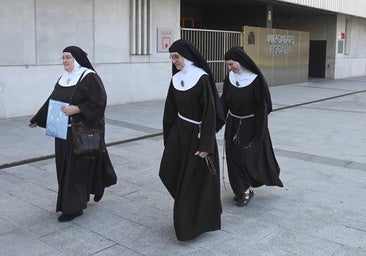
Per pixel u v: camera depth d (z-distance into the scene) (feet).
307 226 14.89
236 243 13.58
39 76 34.06
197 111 13.44
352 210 16.38
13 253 12.78
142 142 27.27
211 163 13.43
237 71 16.03
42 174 20.31
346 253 12.95
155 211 16.14
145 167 21.71
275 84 62.80
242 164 16.42
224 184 18.44
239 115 16.49
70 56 14.74
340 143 27.53
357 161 23.27
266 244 13.52
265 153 16.89
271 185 16.96
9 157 22.31
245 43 55.88
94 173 15.48
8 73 32.27
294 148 25.99
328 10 67.62
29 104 33.71
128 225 14.85
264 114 16.10
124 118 34.09
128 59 40.73
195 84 13.19
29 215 15.58
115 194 17.80
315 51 77.87
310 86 63.77
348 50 81.00
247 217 15.62
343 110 41.96
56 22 34.71
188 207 13.41
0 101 32.09
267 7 60.90
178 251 13.03
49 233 14.14
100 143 14.69
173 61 13.47
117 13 39.19
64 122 14.46
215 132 13.44
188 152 13.46
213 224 13.91
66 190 14.64
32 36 33.32
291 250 13.12
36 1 33.27
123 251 13.00
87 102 14.44
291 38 64.95
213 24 67.10
